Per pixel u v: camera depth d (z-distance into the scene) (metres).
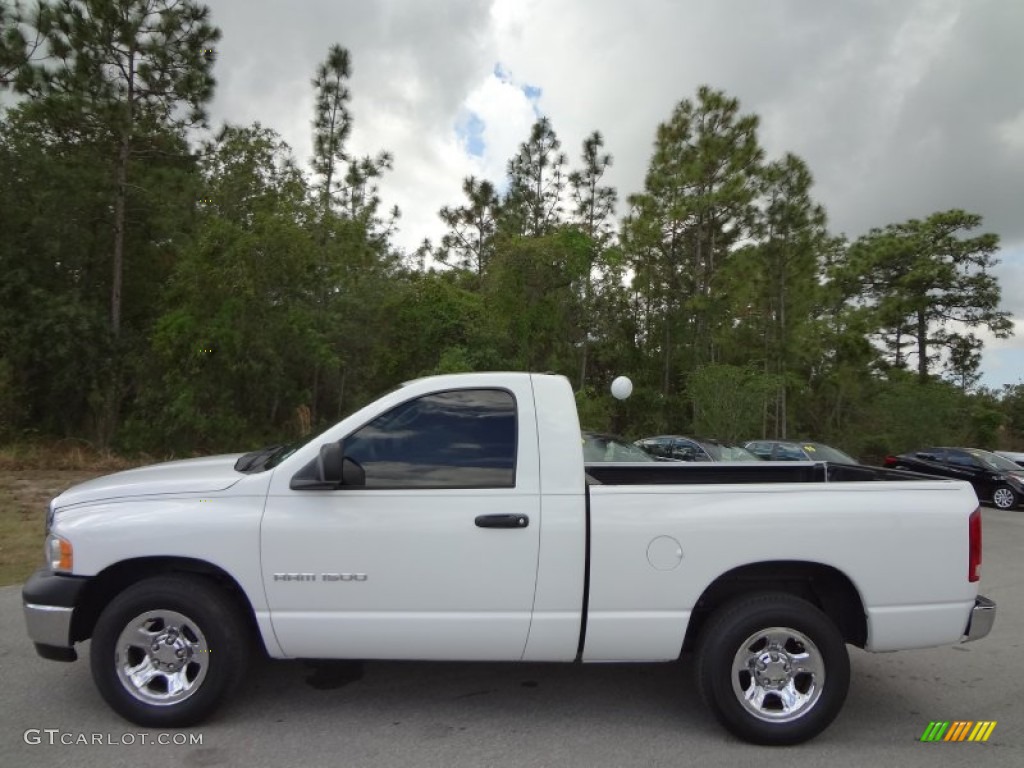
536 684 4.74
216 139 20.27
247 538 3.87
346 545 3.86
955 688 4.91
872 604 3.98
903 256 39.22
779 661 3.97
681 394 27.17
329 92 26.31
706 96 23.97
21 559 7.93
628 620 3.90
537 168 30.00
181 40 18.19
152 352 18.50
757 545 3.92
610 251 20.25
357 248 20.86
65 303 18.42
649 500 3.95
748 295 24.14
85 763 3.59
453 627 3.88
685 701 4.52
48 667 4.85
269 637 3.89
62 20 16.88
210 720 4.09
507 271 17.97
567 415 4.10
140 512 3.93
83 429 18.98
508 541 3.87
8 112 18.64
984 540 11.86
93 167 19.42
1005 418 34.94
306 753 3.73
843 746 3.96
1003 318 39.75
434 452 4.04
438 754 3.75
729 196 23.38
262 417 19.09
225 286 17.16
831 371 29.34
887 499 4.04
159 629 3.98
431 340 22.94
